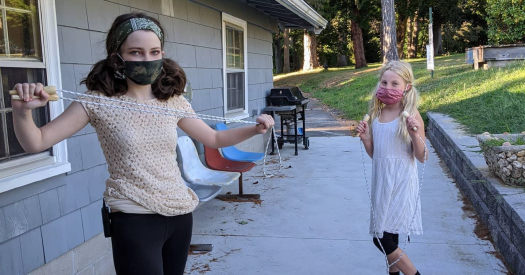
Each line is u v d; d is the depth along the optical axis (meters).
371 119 2.98
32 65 2.88
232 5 6.90
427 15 35.19
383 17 18.80
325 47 43.06
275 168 7.29
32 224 2.82
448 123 7.82
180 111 2.05
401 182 2.76
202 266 3.72
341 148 8.88
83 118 1.82
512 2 13.74
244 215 4.96
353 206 5.17
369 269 3.59
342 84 21.00
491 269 3.47
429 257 3.73
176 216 1.96
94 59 3.54
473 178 4.89
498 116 7.23
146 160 1.88
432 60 14.34
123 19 1.84
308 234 4.36
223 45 6.56
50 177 2.96
